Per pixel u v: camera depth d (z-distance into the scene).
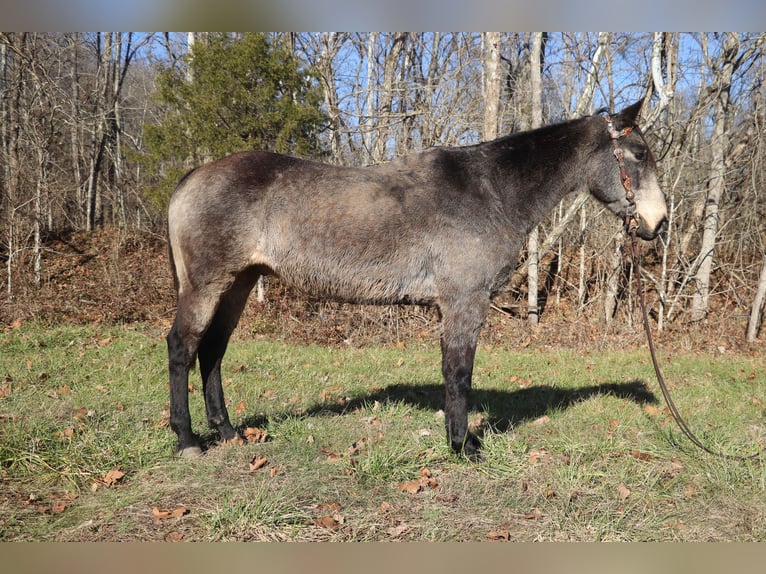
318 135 11.22
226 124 9.80
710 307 12.89
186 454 3.83
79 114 14.95
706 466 3.95
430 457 3.94
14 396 5.14
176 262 3.79
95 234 15.68
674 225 13.14
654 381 6.84
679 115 13.17
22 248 11.21
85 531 2.93
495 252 3.83
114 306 10.85
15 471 3.54
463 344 3.81
